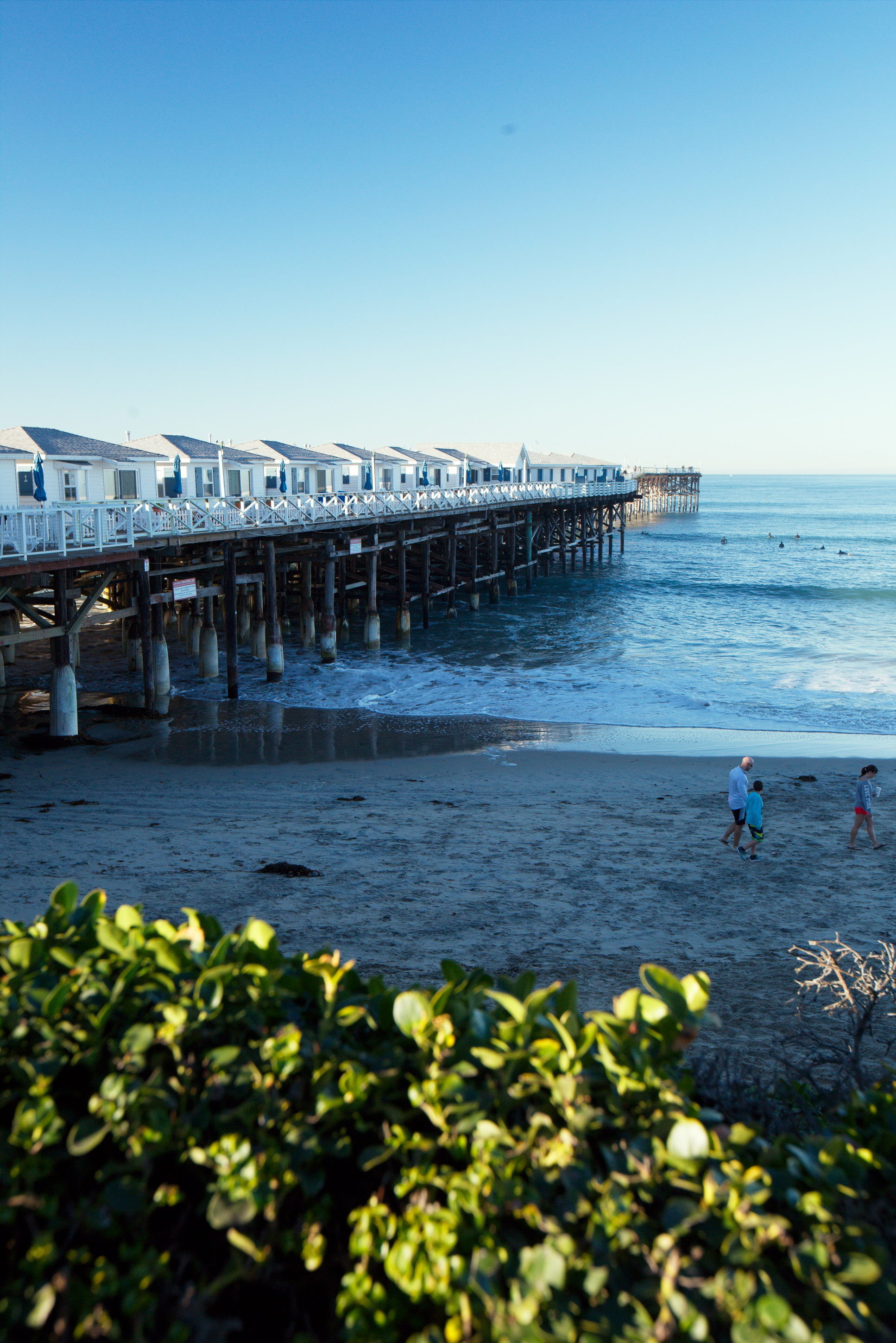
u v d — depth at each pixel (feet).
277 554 101.71
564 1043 9.70
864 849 42.86
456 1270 7.82
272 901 34.94
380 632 125.29
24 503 86.48
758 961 30.40
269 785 53.83
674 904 35.70
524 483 171.22
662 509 525.75
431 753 62.90
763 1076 21.59
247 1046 9.96
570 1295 7.82
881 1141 10.07
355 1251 8.22
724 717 75.25
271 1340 8.45
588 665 99.60
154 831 44.01
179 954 10.55
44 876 36.86
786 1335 7.23
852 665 100.22
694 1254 8.06
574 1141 8.82
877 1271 7.78
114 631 119.75
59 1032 9.50
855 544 334.85
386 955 30.17
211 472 124.67
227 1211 8.15
